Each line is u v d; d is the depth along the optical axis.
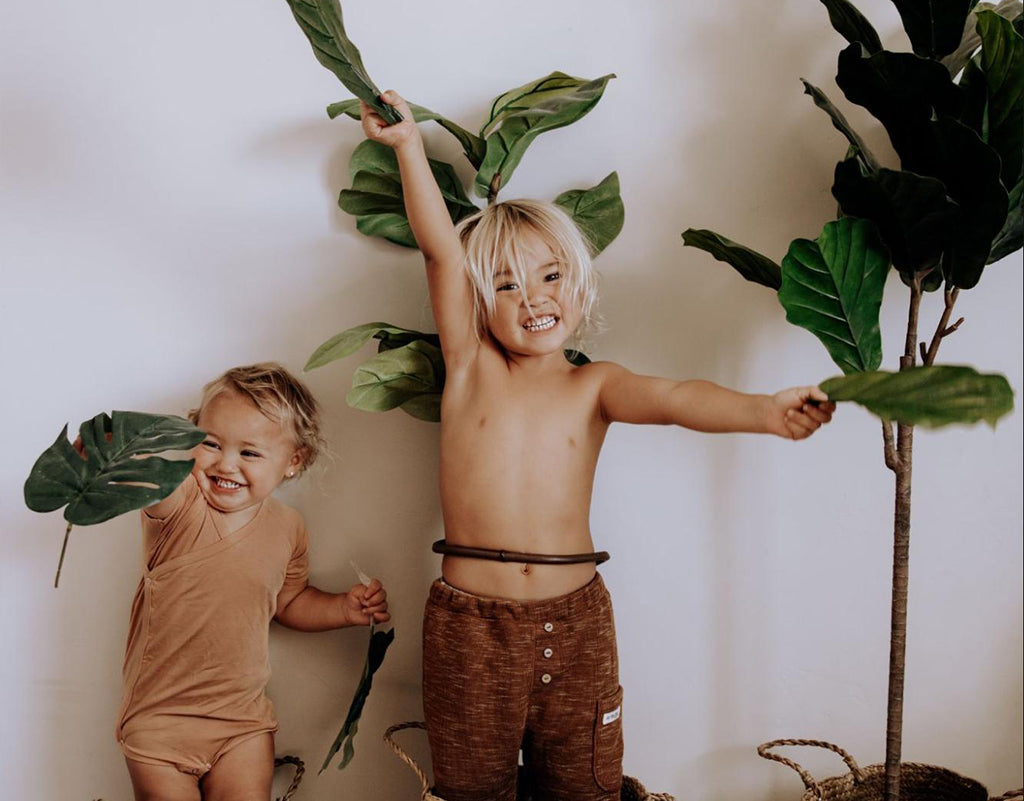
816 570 1.29
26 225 1.22
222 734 1.13
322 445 1.20
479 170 1.15
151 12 1.22
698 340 1.26
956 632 1.30
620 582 1.27
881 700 1.29
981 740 1.30
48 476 0.88
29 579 1.23
